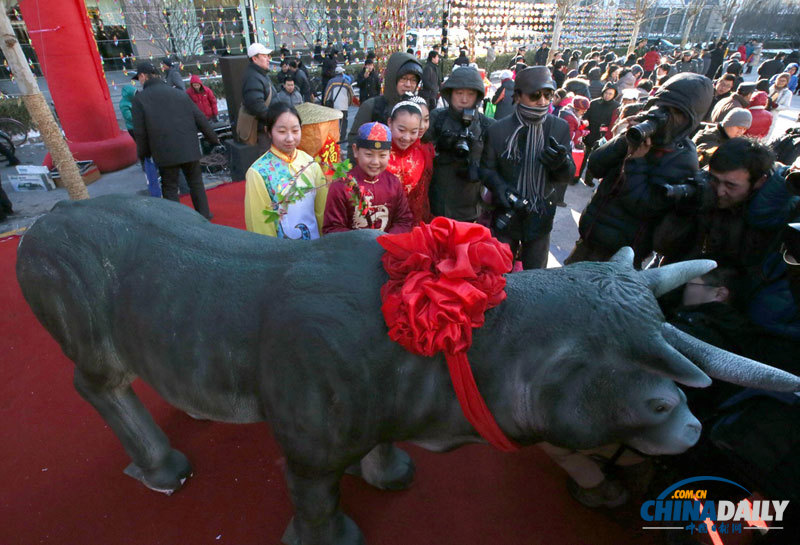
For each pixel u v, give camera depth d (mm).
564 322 1092
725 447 1522
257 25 13352
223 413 1447
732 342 1679
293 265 1335
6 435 2273
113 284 1476
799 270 1439
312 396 1223
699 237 2072
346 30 12055
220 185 5609
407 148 2615
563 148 2424
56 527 1873
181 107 4172
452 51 13086
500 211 2713
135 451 1896
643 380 1047
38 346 2885
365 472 2020
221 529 1877
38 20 5680
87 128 6180
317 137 3162
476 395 1147
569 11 15125
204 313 1346
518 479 2094
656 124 2070
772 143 3594
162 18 12562
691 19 21703
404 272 1154
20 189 5484
